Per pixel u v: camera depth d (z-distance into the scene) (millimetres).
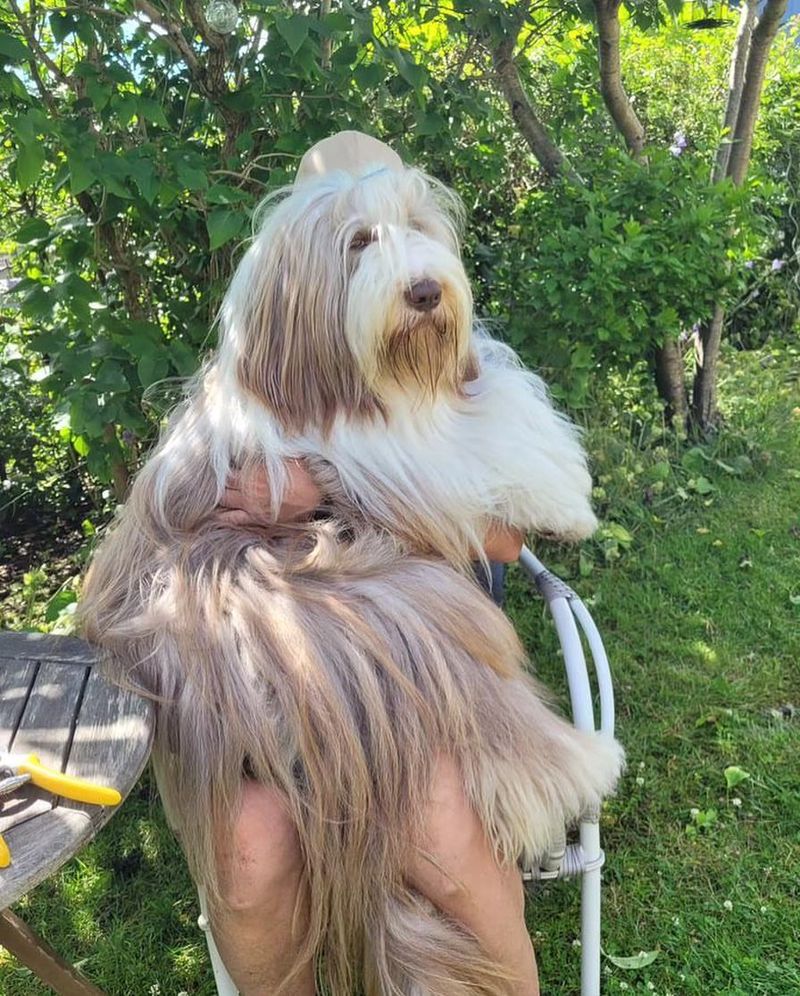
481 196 3512
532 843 1410
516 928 1400
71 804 1144
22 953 1507
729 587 3012
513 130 3660
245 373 1550
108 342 2367
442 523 1572
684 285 3154
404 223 1524
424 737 1326
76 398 2326
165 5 2207
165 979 1921
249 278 1548
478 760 1359
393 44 2494
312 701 1290
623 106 3451
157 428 2607
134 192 2275
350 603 1381
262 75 2279
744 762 2309
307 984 1468
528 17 3123
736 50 3594
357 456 1550
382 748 1306
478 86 3197
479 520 1645
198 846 1342
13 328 3479
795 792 2199
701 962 1844
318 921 1347
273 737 1289
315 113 2391
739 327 5082
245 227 2148
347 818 1311
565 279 3004
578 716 1573
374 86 2326
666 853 2084
